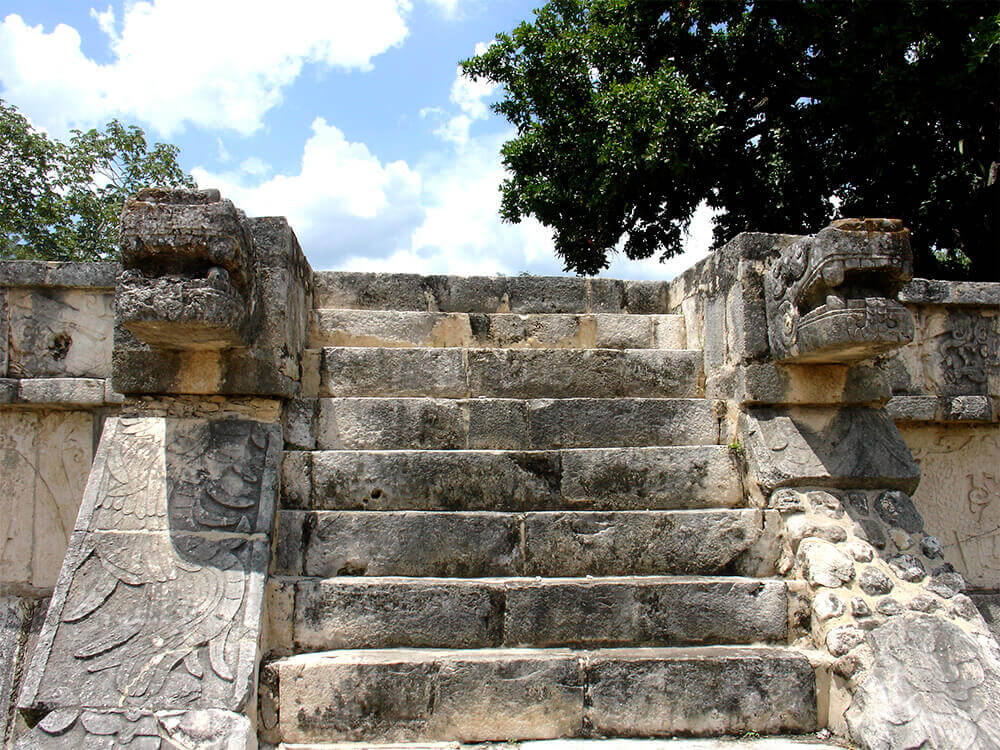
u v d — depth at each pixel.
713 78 12.50
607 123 11.14
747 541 3.58
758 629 3.29
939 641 3.03
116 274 4.09
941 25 9.69
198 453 3.34
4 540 4.03
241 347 3.43
